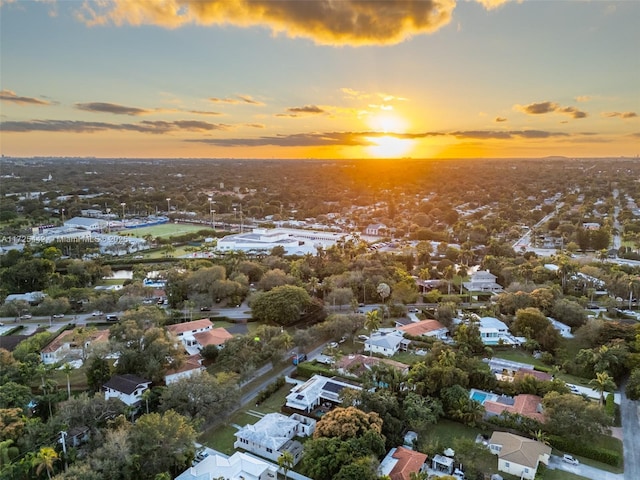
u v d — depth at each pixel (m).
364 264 188.50
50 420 79.00
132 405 90.69
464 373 97.19
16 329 137.12
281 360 113.81
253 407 96.50
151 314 122.88
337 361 111.00
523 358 119.56
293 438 84.94
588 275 172.88
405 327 134.12
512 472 73.88
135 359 102.56
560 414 81.12
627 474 74.19
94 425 79.44
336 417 78.12
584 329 121.38
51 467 66.69
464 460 74.69
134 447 71.00
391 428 81.44
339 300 152.25
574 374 108.44
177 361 105.06
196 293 159.88
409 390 92.75
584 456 78.75
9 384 87.88
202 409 85.62
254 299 149.38
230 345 110.75
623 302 159.75
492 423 86.88
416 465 72.38
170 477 70.19
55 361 110.94
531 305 143.38
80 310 155.12
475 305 160.62
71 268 182.88
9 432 74.06
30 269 174.62
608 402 92.38
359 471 66.06
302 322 145.25
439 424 88.81
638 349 106.88
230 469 72.06
